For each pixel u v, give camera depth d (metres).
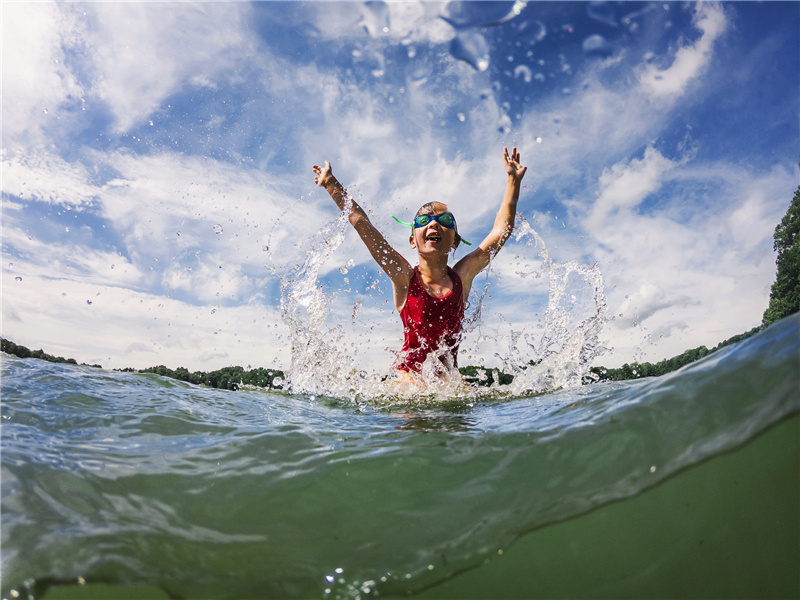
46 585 0.47
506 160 1.75
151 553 0.53
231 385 1.70
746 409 0.58
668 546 0.49
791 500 0.51
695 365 0.79
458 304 1.70
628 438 0.63
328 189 1.69
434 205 1.72
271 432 0.91
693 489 0.54
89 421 0.93
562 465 0.62
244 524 0.58
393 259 1.71
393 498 0.62
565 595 0.45
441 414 1.11
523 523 0.54
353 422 1.05
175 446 0.82
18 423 0.88
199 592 0.47
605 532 0.52
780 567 0.46
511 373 1.55
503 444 0.72
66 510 0.60
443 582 0.48
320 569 0.50
